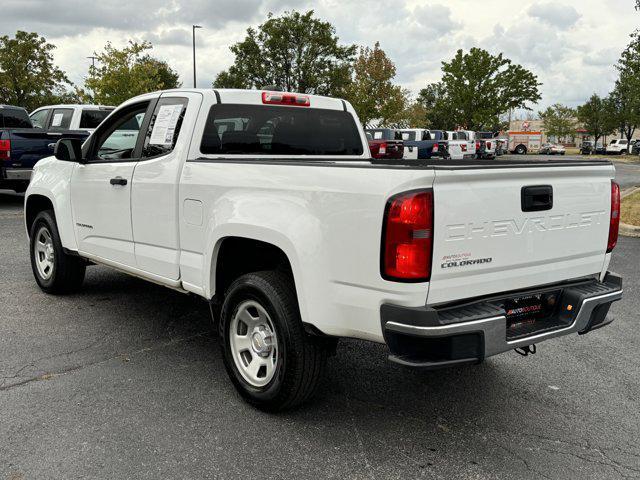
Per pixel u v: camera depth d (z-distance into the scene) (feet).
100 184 15.84
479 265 9.76
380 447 10.42
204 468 9.65
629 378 13.69
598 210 11.64
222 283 12.89
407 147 87.92
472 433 11.00
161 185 13.58
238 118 14.06
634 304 19.80
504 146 186.70
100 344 15.19
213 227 11.99
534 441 10.75
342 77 127.75
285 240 10.52
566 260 11.27
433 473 9.66
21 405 11.69
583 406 12.21
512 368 14.24
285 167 10.89
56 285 18.98
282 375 10.90
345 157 15.89
